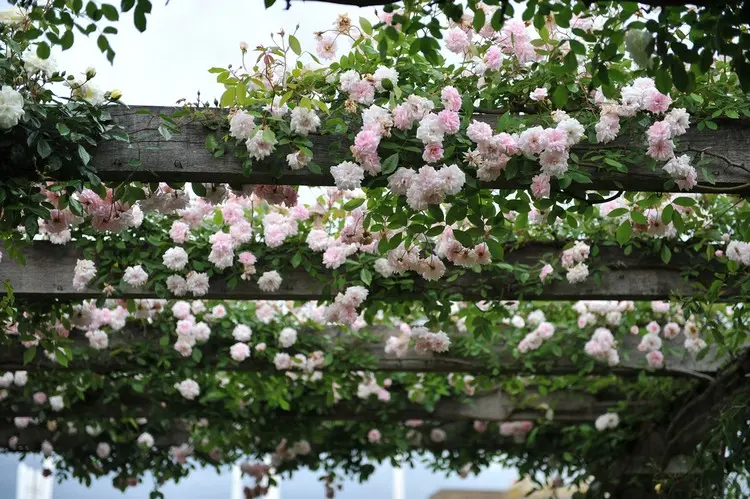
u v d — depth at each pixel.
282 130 2.77
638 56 2.30
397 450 6.63
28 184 2.72
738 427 4.18
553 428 6.37
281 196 3.08
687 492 5.01
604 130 2.76
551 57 2.83
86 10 2.49
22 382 5.46
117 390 5.71
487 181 2.80
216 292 4.03
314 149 2.84
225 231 4.04
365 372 5.49
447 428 6.57
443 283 4.03
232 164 2.84
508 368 5.17
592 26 2.76
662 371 5.06
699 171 2.89
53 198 3.05
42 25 2.66
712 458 4.41
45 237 3.97
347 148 2.83
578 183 2.87
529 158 2.72
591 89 2.91
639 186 2.88
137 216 3.77
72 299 4.05
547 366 5.14
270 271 3.95
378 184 2.79
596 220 4.06
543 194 2.74
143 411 5.99
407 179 2.71
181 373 5.07
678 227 3.03
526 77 2.92
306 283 4.04
